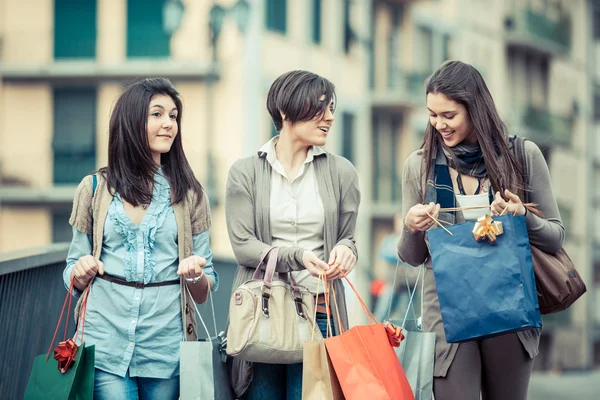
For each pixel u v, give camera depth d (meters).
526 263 7.26
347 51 47.44
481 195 7.59
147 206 7.36
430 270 7.83
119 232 7.30
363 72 48.69
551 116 64.44
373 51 50.06
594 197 70.50
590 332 65.94
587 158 69.56
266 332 7.29
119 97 7.48
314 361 6.98
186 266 7.14
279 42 42.28
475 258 7.25
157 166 7.45
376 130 50.91
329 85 7.78
